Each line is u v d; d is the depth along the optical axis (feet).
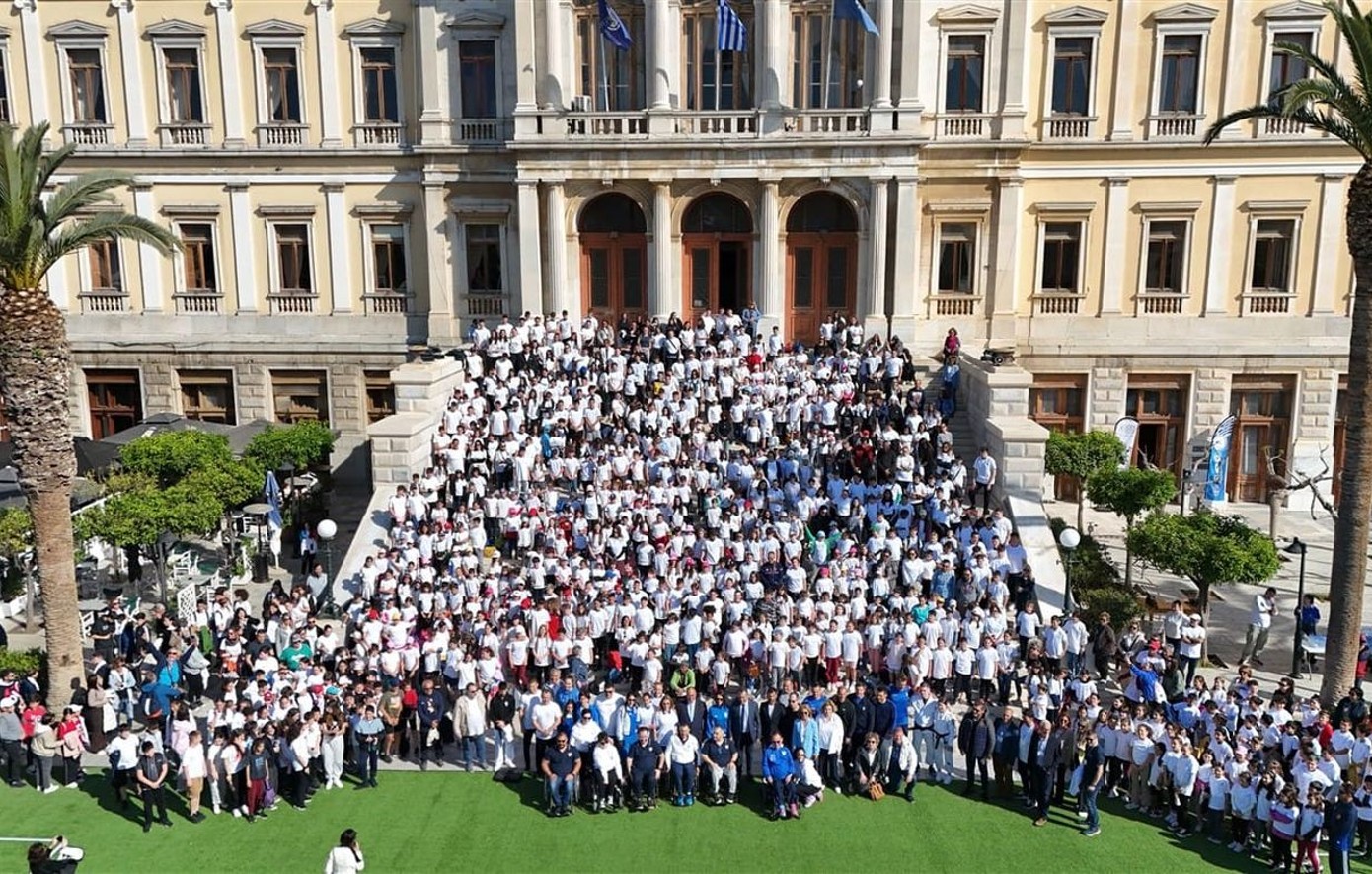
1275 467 147.33
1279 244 144.56
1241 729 73.20
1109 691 88.48
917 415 118.93
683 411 118.52
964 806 75.72
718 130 141.49
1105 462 121.19
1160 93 141.79
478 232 151.23
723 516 102.22
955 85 141.90
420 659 87.35
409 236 153.07
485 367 136.26
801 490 106.63
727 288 149.07
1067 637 87.20
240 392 156.87
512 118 146.51
